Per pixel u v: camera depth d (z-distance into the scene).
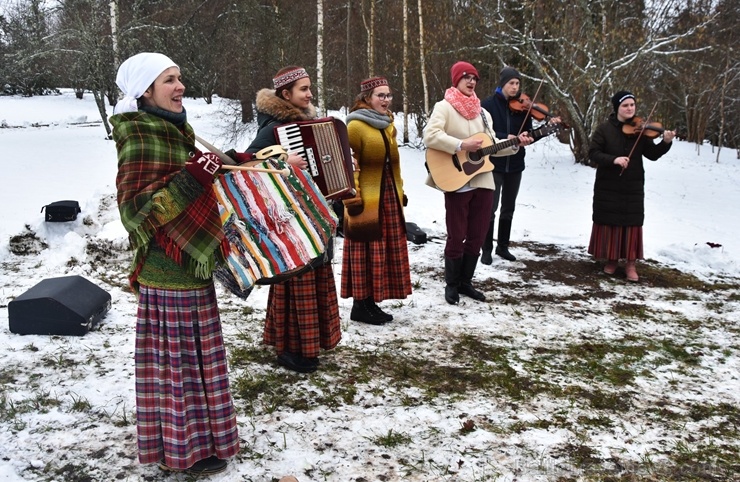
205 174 2.34
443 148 4.84
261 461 2.85
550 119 5.42
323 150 3.39
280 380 3.65
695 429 3.33
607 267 6.29
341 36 21.39
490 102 6.14
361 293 4.55
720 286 6.07
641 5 14.11
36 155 13.50
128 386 3.48
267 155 2.79
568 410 3.47
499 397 3.59
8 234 6.28
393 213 4.54
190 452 2.57
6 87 33.78
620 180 5.93
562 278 6.08
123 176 2.30
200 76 18.98
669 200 10.95
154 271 2.46
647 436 3.23
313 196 2.76
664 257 7.00
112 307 4.71
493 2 14.05
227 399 2.64
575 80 13.11
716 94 19.25
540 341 4.47
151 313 2.49
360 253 4.51
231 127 17.55
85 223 6.62
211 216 2.42
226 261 2.50
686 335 4.73
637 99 14.36
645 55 13.37
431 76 17.33
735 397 3.72
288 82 3.47
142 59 2.34
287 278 2.72
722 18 16.45
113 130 2.37
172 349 2.49
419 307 5.06
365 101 4.37
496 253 6.69
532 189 11.34
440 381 3.76
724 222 9.26
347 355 4.06
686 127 22.39
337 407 3.38
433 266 6.27
